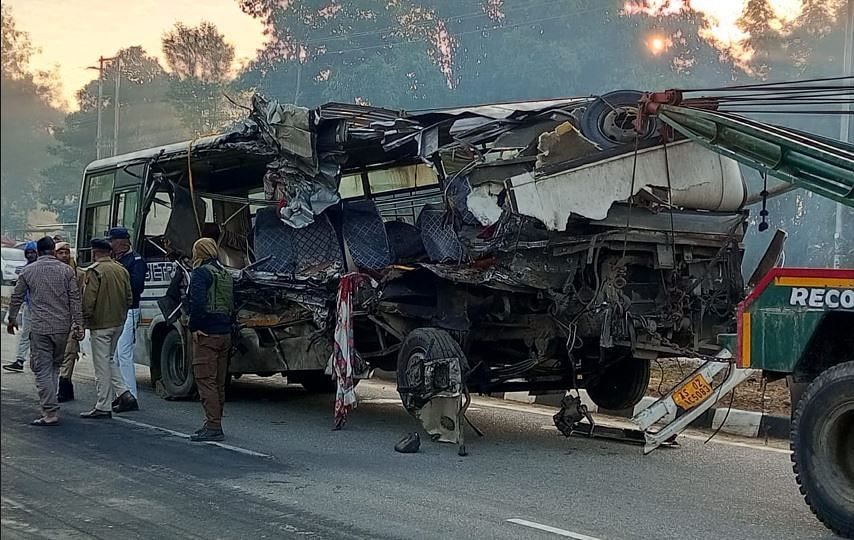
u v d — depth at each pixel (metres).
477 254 8.62
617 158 8.27
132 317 10.41
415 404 8.59
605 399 9.99
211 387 8.58
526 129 8.58
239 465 7.48
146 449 8.08
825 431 5.67
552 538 5.42
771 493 6.72
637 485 6.93
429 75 21.25
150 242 12.17
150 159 11.99
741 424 9.47
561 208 8.04
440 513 6.00
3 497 6.27
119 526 5.57
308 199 9.88
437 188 11.27
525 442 8.78
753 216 13.55
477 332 8.96
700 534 5.56
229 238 11.91
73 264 11.23
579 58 20.22
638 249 8.41
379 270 9.73
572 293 8.44
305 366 10.16
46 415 9.20
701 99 7.76
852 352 5.99
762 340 6.11
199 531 5.50
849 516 5.46
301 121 9.70
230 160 11.42
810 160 6.44
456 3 21.53
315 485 6.79
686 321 8.45
